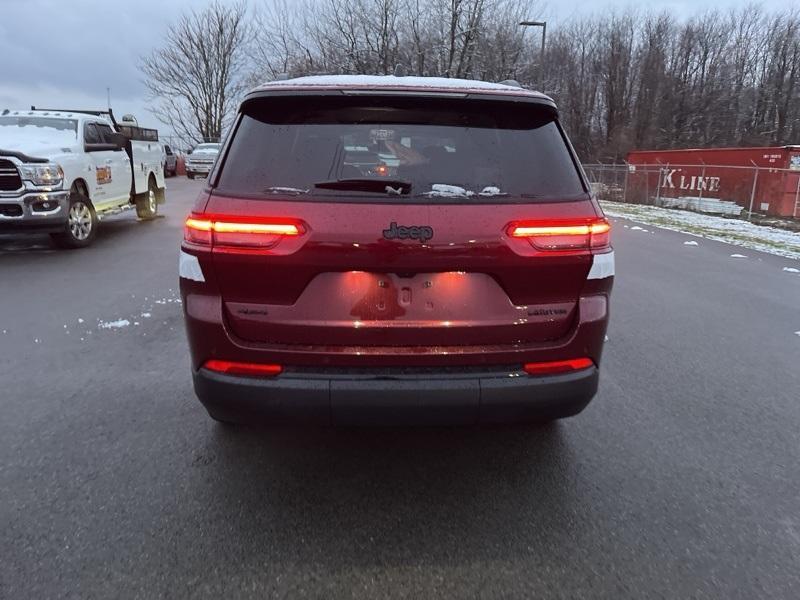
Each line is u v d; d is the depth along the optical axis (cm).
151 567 237
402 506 281
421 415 264
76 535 255
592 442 347
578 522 271
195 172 3222
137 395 400
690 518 276
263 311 261
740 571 241
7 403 385
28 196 866
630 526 269
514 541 257
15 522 263
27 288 691
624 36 6525
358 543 254
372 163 271
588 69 6600
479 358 266
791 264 998
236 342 262
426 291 262
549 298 271
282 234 254
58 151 930
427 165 271
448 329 263
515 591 228
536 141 285
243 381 262
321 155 270
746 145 6103
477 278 264
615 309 658
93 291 680
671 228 1530
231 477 303
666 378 450
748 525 271
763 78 6438
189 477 303
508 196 265
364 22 3231
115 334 527
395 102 283
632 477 310
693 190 2269
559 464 322
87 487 292
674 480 308
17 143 905
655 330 577
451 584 231
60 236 938
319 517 272
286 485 297
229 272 259
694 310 659
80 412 374
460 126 284
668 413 388
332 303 260
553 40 5878
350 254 254
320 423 266
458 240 256
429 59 3225
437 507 281
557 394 271
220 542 253
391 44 3281
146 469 309
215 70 4809
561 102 5719
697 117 6331
